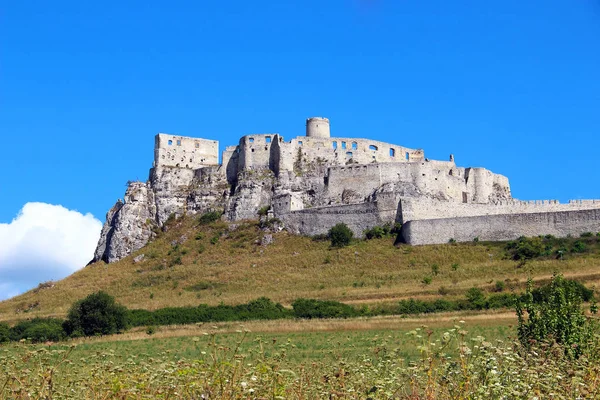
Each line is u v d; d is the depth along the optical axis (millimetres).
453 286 99500
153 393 24656
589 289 88562
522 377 24047
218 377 24328
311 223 131500
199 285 117125
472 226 118062
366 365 27438
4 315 114000
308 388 26328
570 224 112750
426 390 23672
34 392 25250
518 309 45250
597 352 35625
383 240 123500
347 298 99750
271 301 100625
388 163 137750
